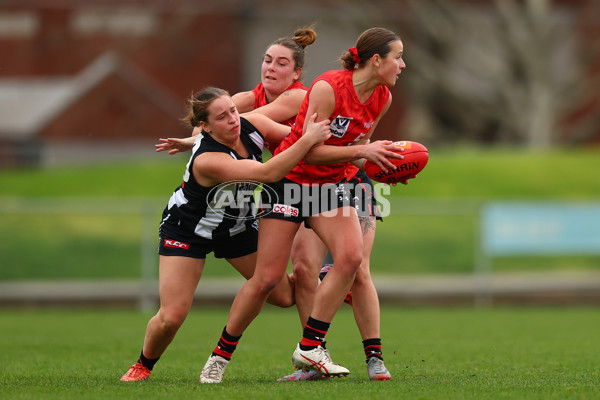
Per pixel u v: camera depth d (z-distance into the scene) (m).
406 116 116.75
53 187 73.12
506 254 50.16
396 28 100.62
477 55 100.94
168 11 117.25
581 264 57.34
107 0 117.06
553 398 16.45
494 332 34.34
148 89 106.00
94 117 103.94
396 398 16.30
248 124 19.05
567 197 69.94
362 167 20.06
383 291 50.47
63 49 117.56
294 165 17.89
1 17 117.69
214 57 117.75
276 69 20.53
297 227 18.91
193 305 48.66
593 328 36.25
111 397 16.53
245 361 24.45
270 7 116.81
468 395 16.73
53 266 53.53
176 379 20.28
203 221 18.56
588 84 113.62
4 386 18.56
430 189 70.12
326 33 110.44
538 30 97.19
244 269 19.69
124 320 40.97
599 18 115.62
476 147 106.31
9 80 116.81
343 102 18.28
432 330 35.28
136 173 77.56
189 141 21.55
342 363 24.02
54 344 29.52
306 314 20.61
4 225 54.75
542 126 98.19
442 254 55.38
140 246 55.38
